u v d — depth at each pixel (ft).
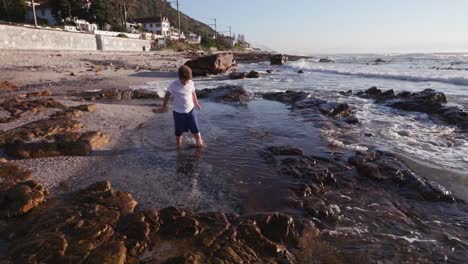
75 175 18.16
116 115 32.40
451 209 14.92
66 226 12.41
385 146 23.67
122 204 14.34
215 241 11.78
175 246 11.68
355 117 32.58
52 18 223.71
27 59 91.71
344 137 25.95
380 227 13.37
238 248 11.47
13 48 117.08
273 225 12.89
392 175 17.70
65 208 13.79
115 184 17.06
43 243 11.27
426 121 31.14
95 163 19.97
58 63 90.22
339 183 17.24
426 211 14.70
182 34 408.87
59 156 20.71
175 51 260.62
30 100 35.86
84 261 10.59
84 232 12.06
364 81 67.21
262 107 39.11
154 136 25.66
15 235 12.44
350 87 57.67
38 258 10.66
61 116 28.32
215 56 87.30
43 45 137.18
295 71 101.45
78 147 21.29
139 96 45.88
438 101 37.63
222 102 42.80
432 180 17.88
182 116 22.22
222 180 17.61
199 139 23.08
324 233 12.87
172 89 21.91
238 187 16.79
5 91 45.88
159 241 11.98
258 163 20.07
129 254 11.29
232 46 460.14
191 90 22.24
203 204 15.08
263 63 170.30
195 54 225.76
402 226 13.47
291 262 11.18
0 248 11.71
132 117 32.09
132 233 12.27
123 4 275.59
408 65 122.31
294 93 46.06
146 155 21.39
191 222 12.70
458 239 12.62
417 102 36.19
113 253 10.96
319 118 32.07
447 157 21.40
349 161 20.03
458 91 48.32
